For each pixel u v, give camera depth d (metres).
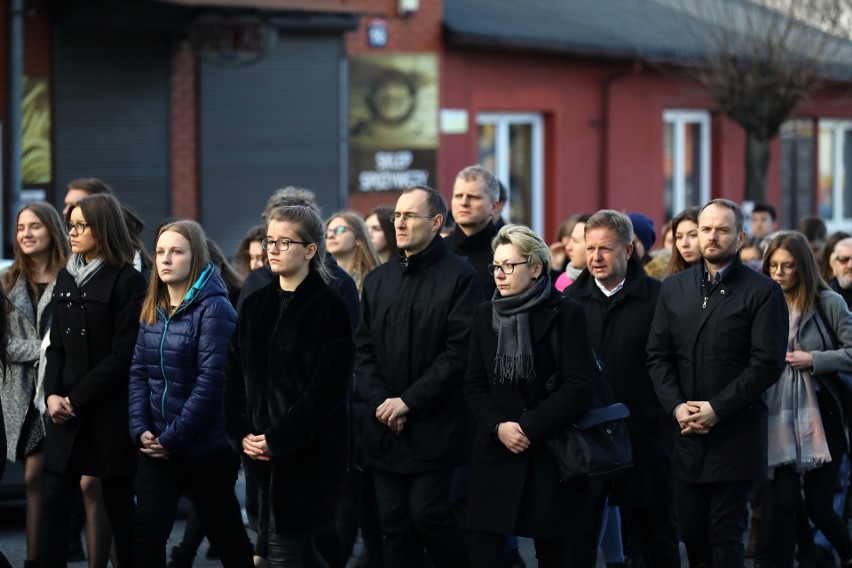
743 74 52.19
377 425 18.91
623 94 56.66
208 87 43.84
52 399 19.09
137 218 21.19
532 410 17.45
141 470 18.55
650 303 19.67
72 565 22.02
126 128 42.12
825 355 20.75
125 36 41.84
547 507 17.47
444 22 49.53
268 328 17.36
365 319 19.36
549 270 17.84
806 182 67.50
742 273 18.95
